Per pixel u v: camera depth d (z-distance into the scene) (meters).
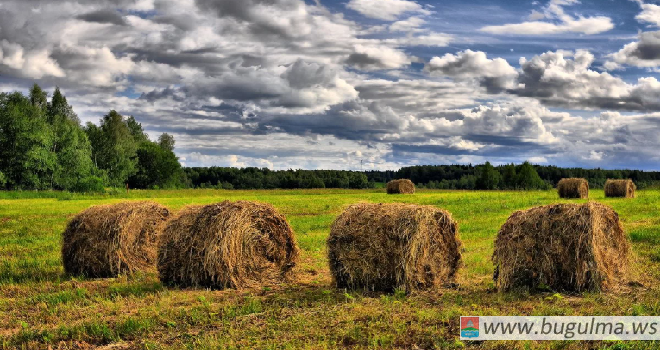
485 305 9.04
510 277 10.27
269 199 44.16
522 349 6.70
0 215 28.02
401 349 6.87
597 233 9.94
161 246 11.39
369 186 124.88
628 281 10.55
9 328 8.51
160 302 9.61
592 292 9.77
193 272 10.99
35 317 8.98
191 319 8.45
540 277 10.16
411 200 36.69
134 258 12.59
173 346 7.24
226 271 10.88
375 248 10.36
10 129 67.50
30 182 67.38
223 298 10.07
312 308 9.02
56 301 9.98
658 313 8.09
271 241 11.83
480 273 11.96
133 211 12.60
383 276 10.36
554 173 122.25
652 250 13.26
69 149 70.44
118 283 11.56
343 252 10.64
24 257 15.30
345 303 9.36
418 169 136.38
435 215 10.80
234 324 8.14
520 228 10.34
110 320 8.59
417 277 10.30
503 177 89.25
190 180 129.12
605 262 10.16
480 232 18.95
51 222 24.70
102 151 89.00
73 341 7.66
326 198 45.41
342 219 10.88
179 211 11.81
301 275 12.36
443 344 6.90
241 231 11.13
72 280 11.98
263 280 11.52
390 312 8.55
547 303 9.12
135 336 7.82
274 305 9.21
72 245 12.35
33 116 79.94
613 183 36.16
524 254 10.22
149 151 102.56
